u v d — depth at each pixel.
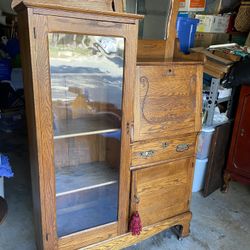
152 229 1.55
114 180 1.36
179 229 1.71
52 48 1.07
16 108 3.21
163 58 1.54
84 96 1.27
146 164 1.41
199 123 1.53
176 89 1.41
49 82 1.04
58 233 1.28
